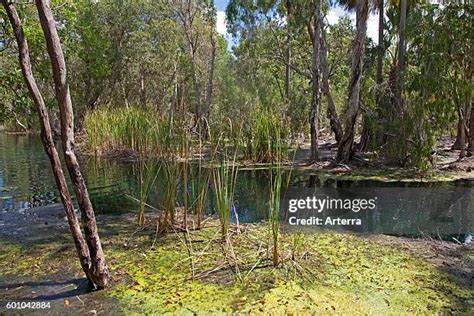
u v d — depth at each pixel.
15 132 26.52
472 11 8.48
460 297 3.02
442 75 8.44
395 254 3.92
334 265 3.61
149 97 20.34
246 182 7.93
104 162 10.58
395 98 9.52
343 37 17.02
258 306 2.88
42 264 3.70
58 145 14.87
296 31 14.86
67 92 2.90
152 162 5.62
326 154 12.14
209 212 5.50
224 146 6.15
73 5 7.81
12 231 4.70
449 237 4.56
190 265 3.61
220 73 23.12
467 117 10.34
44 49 6.95
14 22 2.80
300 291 3.09
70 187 7.27
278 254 3.74
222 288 3.16
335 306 2.88
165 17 21.48
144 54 20.92
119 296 3.07
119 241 4.30
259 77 19.88
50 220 5.16
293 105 16.02
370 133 10.70
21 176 8.72
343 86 19.08
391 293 3.08
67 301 3.01
